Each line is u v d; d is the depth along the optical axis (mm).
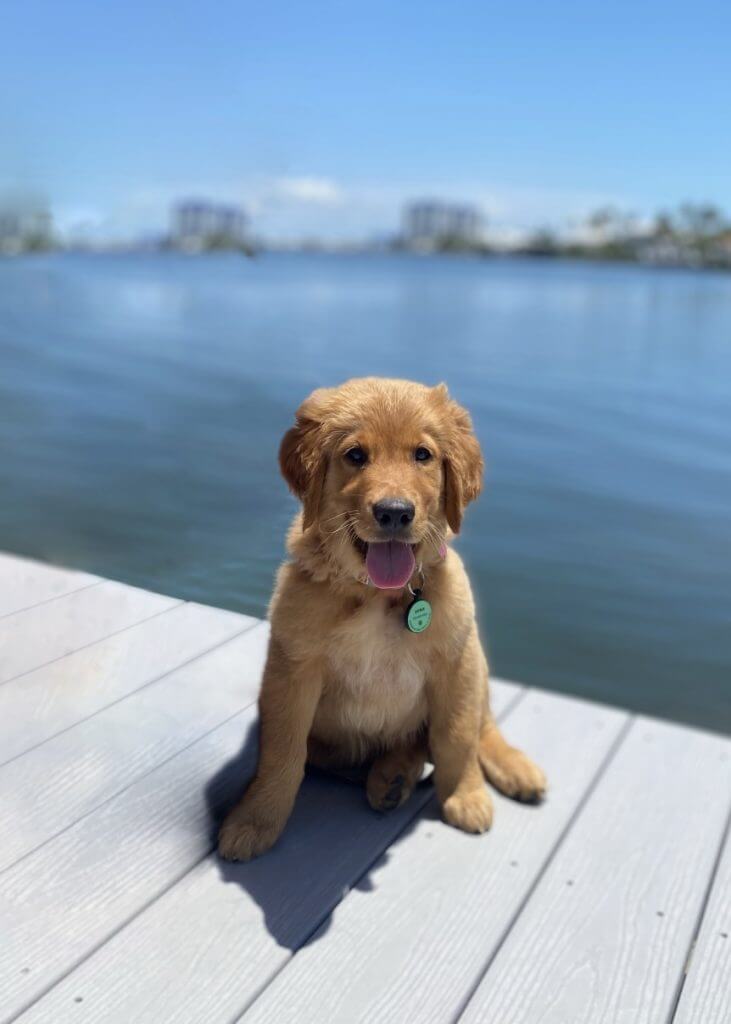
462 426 903
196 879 781
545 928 758
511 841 873
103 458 2969
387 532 785
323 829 869
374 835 866
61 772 899
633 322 11102
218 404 4102
